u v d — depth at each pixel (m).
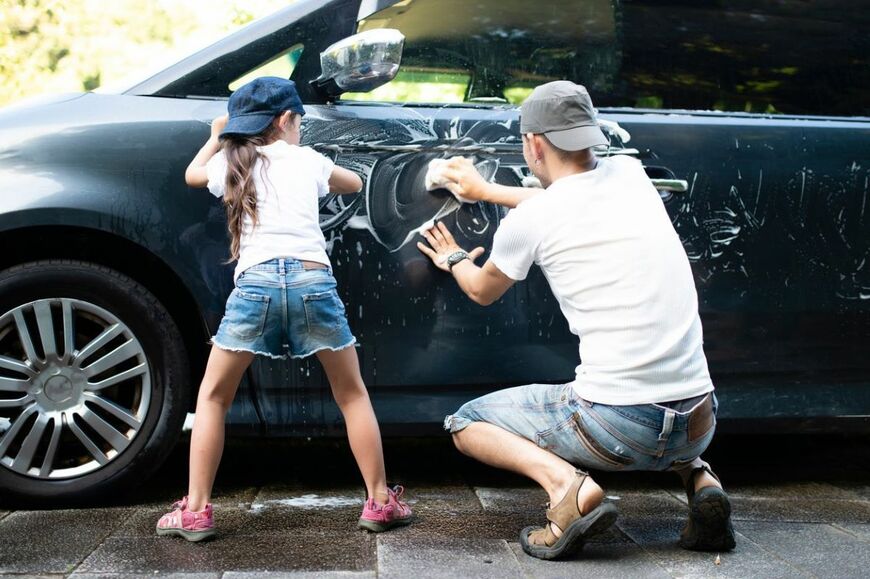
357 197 2.95
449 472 3.53
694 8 3.21
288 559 2.41
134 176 2.82
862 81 3.31
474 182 2.93
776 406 3.21
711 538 2.55
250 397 2.99
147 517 2.79
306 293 2.52
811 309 3.19
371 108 3.00
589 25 3.14
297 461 3.67
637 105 3.15
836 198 3.19
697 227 3.11
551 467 2.48
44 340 2.82
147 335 2.87
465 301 3.02
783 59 3.26
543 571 2.38
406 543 2.57
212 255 2.87
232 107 2.60
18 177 2.75
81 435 2.85
